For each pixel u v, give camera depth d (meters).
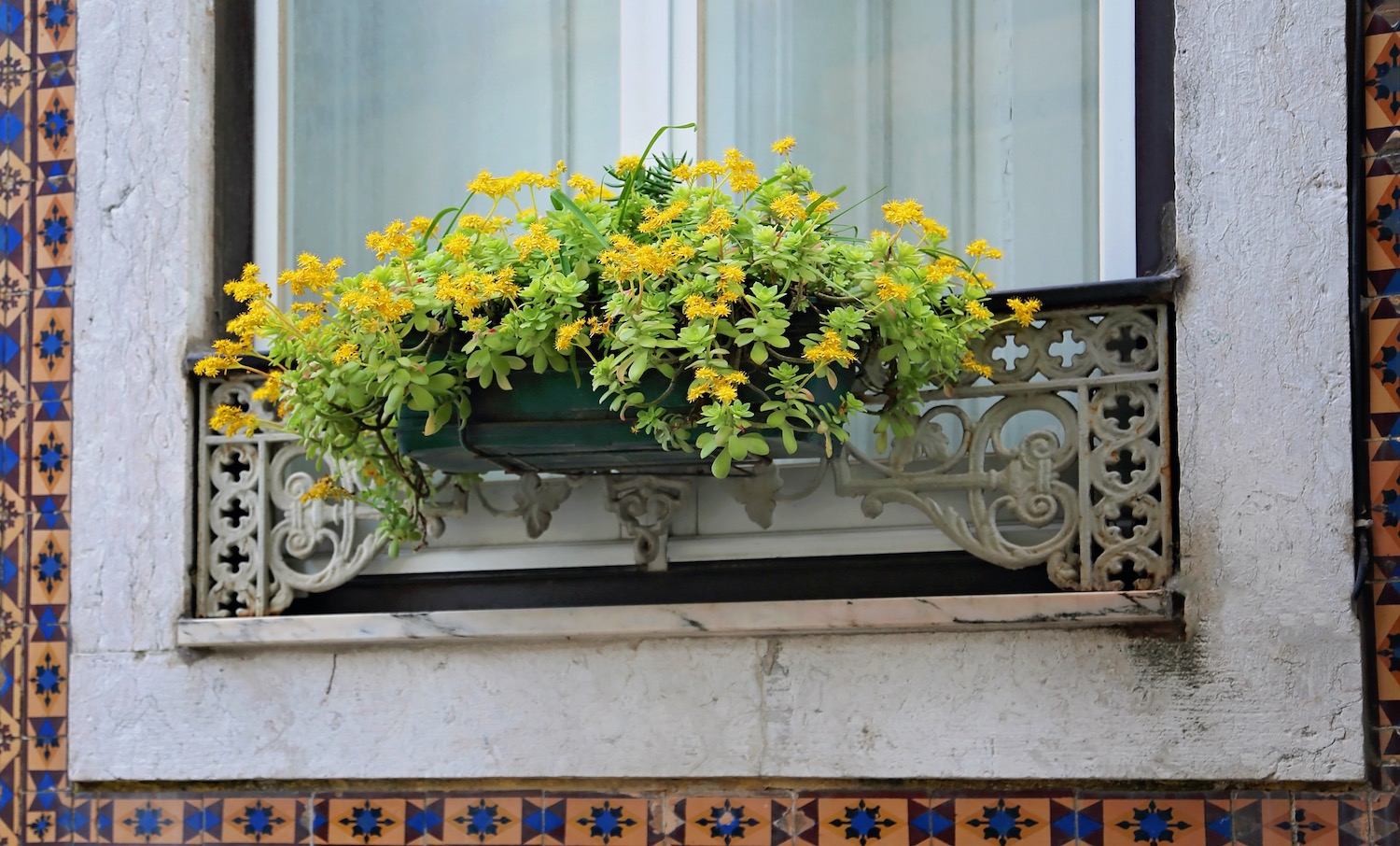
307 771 3.79
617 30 4.12
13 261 4.14
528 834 3.68
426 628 3.70
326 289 3.32
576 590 3.77
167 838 3.88
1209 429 3.39
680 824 3.59
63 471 4.03
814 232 3.25
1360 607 3.30
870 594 3.61
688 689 3.60
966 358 3.45
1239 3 3.50
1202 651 3.35
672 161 3.60
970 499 3.51
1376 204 3.40
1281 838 3.30
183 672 3.89
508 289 3.22
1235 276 3.42
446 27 4.23
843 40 3.95
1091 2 3.80
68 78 4.17
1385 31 3.44
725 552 3.69
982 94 3.86
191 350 4.01
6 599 4.02
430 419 3.28
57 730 3.95
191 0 4.14
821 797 3.53
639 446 3.30
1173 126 3.58
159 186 4.08
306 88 4.24
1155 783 3.37
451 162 4.18
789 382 3.13
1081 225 3.75
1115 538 3.42
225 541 3.94
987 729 3.44
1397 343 3.36
